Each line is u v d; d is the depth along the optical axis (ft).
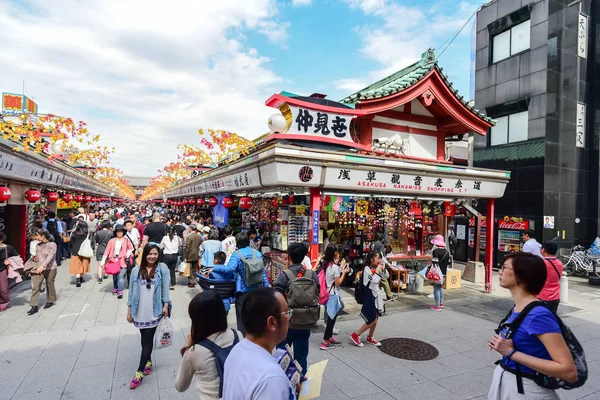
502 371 8.29
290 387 5.94
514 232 48.42
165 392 13.98
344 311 26.35
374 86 37.88
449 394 14.55
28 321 21.95
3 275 23.56
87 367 15.93
